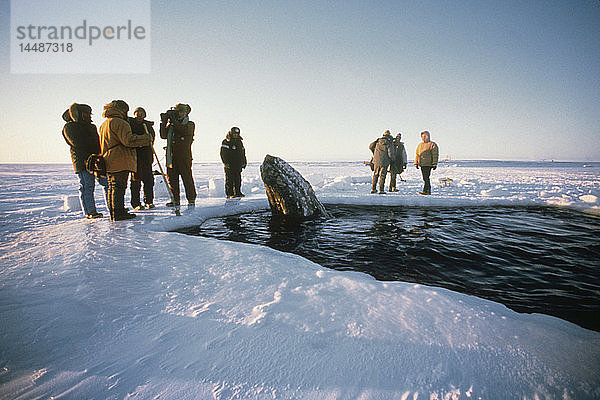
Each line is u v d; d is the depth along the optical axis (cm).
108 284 151
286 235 314
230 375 86
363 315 118
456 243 279
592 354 95
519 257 240
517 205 510
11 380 84
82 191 356
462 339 102
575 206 470
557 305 158
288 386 82
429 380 84
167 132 434
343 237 304
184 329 109
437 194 666
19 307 126
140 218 350
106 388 81
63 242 235
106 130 321
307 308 124
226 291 142
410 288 147
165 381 84
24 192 834
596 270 211
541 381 83
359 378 85
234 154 554
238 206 459
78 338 104
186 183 445
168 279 157
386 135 644
